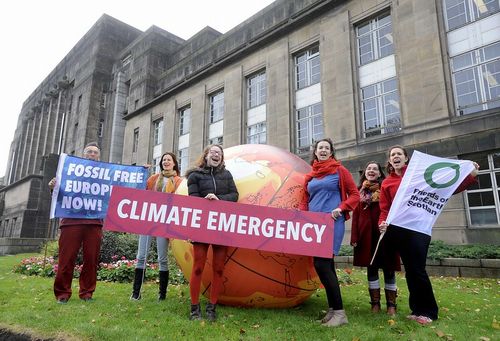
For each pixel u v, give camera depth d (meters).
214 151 4.12
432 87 12.89
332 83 16.33
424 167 4.18
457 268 8.42
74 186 4.92
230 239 3.86
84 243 4.92
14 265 10.12
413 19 13.85
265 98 20.31
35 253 17.28
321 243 3.78
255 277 4.03
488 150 11.32
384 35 15.40
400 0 14.37
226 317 3.93
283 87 18.75
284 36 19.27
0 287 6.05
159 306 4.47
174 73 28.75
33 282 6.69
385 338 3.34
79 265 8.27
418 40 13.55
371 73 15.50
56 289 4.71
